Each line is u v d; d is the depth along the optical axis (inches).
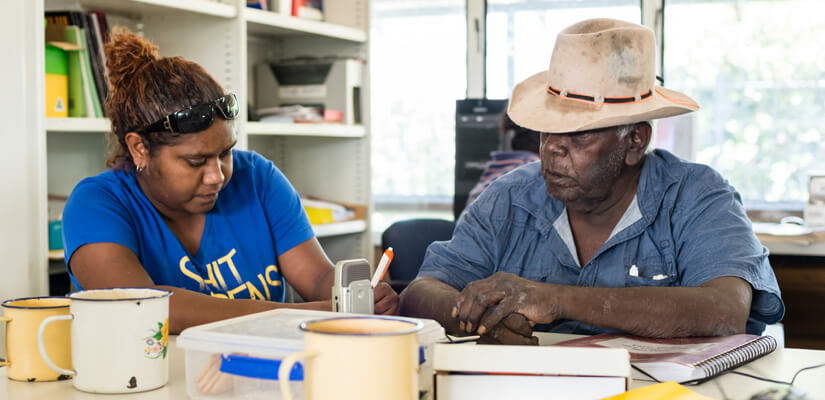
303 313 35.5
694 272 52.9
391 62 142.2
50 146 91.5
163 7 90.8
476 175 122.0
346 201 124.4
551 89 54.8
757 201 130.0
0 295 73.9
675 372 34.8
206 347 30.2
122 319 32.2
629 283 56.6
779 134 128.4
